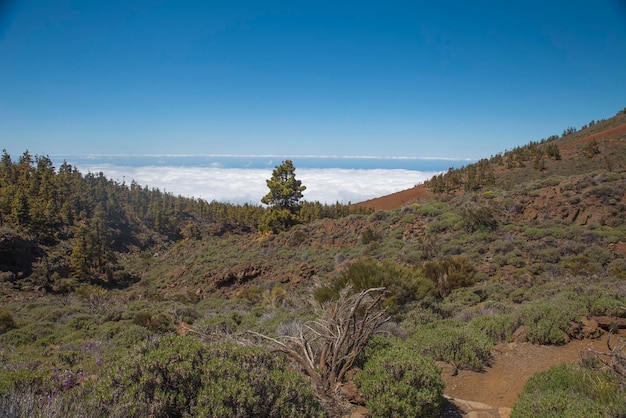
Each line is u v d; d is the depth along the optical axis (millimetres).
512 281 16188
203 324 12398
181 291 29531
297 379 3744
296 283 25000
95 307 19453
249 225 75938
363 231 30297
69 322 14234
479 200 27234
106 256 43125
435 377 4297
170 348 3670
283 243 34406
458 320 9312
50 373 4742
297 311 11672
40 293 33375
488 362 6441
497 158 69688
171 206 75750
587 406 3787
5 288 32000
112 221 60281
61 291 35656
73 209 54312
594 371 4699
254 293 24172
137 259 52094
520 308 8930
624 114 77188
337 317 5258
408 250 23516
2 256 35875
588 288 8758
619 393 3977
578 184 24250
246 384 3234
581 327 7215
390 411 3959
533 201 24391
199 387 3357
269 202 45156
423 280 10922
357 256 26016
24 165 58594
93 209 57812
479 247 20969
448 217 26109
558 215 22531
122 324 13172
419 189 70562
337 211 63781
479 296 13305
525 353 6719
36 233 42406
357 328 5320
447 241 23125
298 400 3502
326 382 4508
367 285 9883
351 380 4812
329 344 4922
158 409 3086
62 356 7586
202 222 77938
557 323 7180
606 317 7383
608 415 3604
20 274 35344
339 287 10117
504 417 4516
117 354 6145
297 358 4668
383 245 26297
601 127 75125
